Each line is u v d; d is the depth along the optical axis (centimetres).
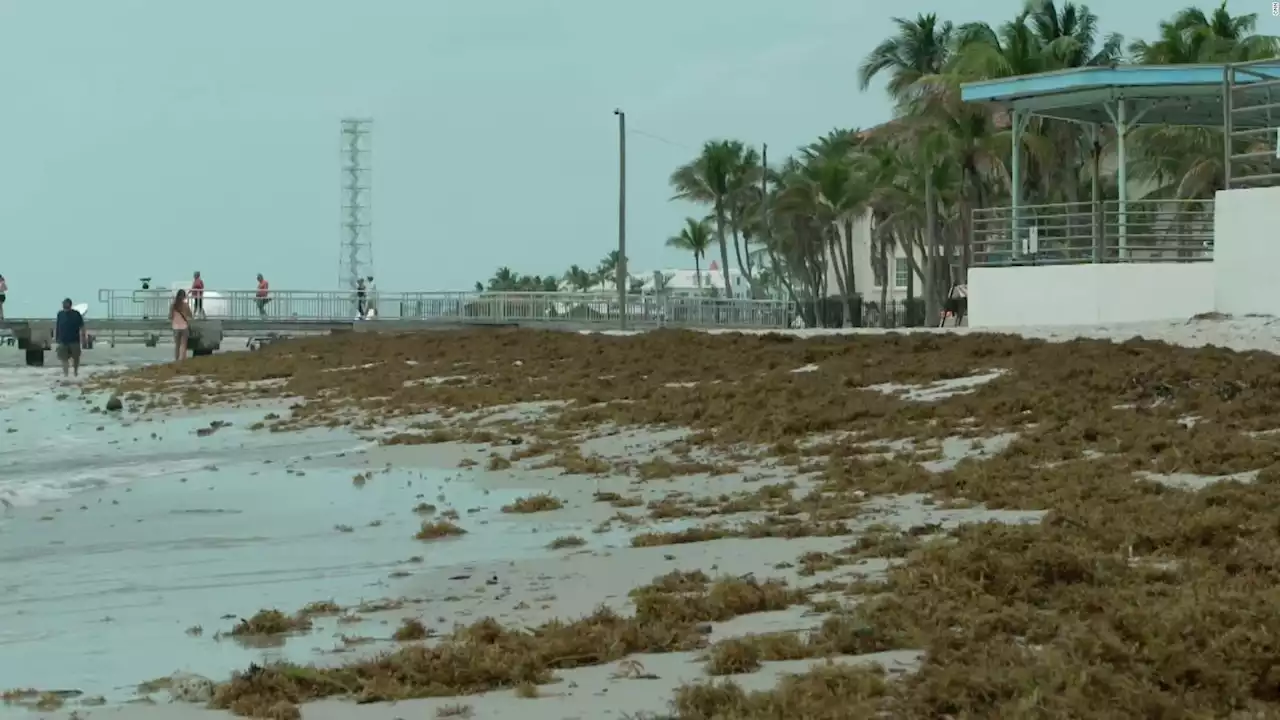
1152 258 3809
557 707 663
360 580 1098
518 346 3638
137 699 723
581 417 2284
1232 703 626
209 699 714
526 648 776
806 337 3109
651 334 3500
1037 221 4081
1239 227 2906
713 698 646
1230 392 1786
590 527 1334
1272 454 1366
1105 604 791
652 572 1052
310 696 710
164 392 3547
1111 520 1069
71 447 2394
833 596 898
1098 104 3497
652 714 640
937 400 2008
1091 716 590
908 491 1395
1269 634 689
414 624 878
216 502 1623
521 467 1838
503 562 1151
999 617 766
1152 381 1905
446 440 2208
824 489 1455
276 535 1365
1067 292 3397
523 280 16875
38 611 994
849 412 1964
